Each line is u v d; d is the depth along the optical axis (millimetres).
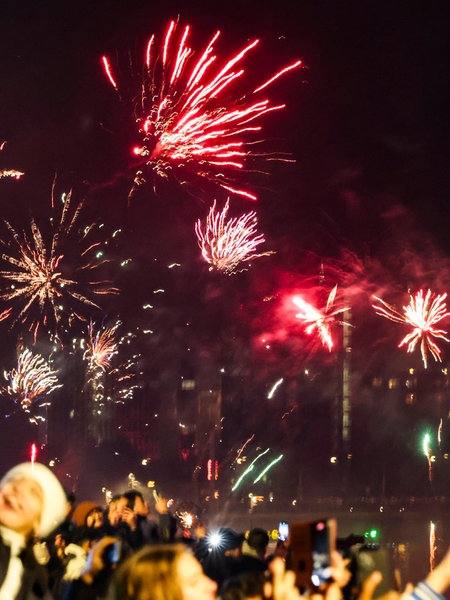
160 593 4387
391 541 35781
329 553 4711
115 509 11523
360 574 9758
